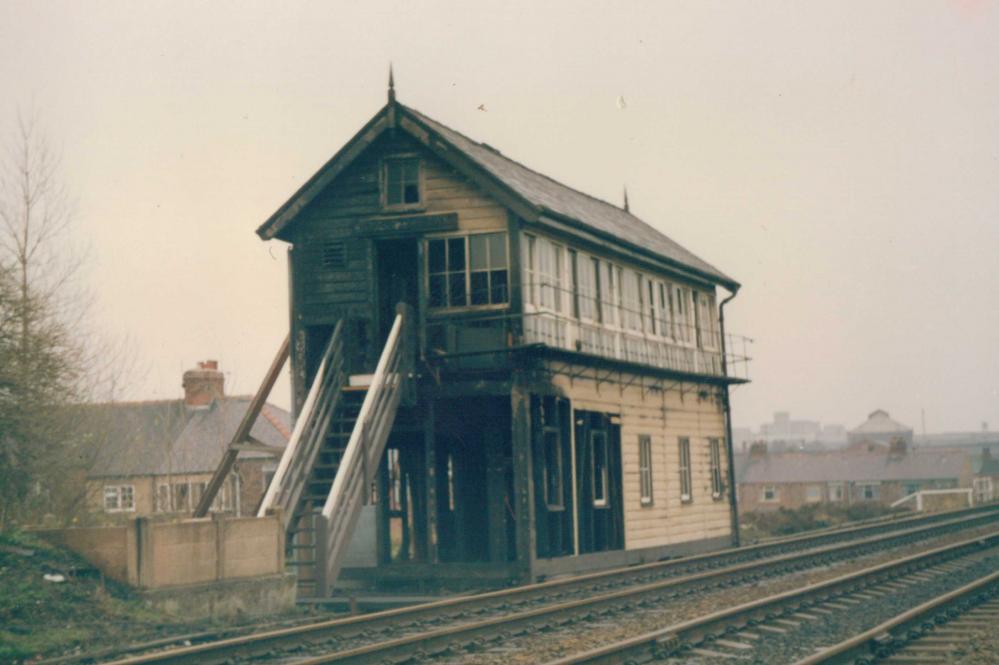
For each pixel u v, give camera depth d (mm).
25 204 29172
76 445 28344
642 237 29047
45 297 27312
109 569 15289
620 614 15352
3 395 25719
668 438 27812
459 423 22469
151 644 12750
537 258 21734
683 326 29578
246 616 16031
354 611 17969
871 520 48531
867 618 14258
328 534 17375
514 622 13688
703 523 29469
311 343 22062
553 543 21797
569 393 22562
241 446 21125
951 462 107250
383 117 21422
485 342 20781
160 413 52969
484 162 21781
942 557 21938
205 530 15805
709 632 12703
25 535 15523
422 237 21422
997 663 10539
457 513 22609
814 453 113562
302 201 21828
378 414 19531
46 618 13547
